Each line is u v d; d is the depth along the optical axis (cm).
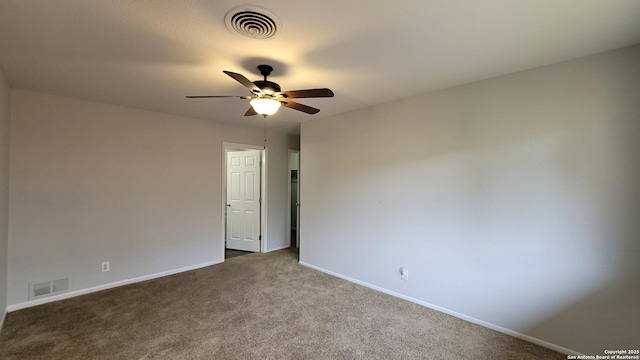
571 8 149
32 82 261
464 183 262
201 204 418
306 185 430
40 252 290
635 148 187
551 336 217
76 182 312
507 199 238
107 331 237
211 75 242
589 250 203
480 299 253
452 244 271
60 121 302
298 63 218
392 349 216
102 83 263
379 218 331
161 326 246
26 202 283
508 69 229
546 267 220
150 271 367
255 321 256
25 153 282
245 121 433
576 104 208
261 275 384
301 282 358
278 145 528
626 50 191
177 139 392
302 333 237
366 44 189
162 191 378
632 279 188
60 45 191
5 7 148
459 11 152
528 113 228
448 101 273
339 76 245
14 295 275
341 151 377
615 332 194
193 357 203
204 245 423
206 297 309
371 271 340
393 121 318
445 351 214
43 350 210
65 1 143
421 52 201
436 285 282
